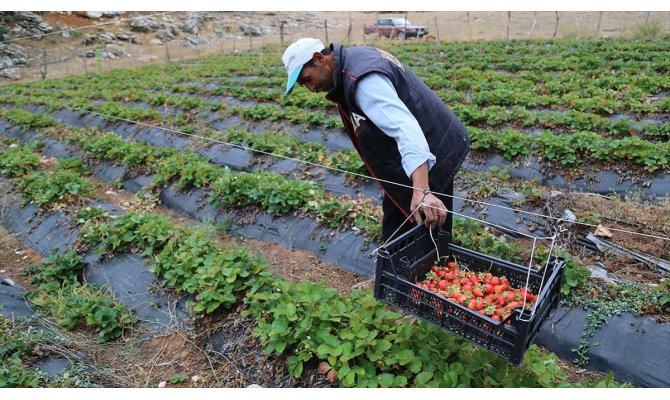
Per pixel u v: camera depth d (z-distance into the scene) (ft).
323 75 12.47
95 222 22.47
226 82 53.36
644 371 13.44
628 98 34.60
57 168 30.76
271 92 44.19
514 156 26.71
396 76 12.09
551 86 38.93
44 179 26.94
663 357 13.44
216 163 31.17
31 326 16.06
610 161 24.70
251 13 121.90
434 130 12.51
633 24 84.07
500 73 46.85
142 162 31.09
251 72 59.93
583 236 18.95
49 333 15.75
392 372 12.55
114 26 102.47
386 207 14.35
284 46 89.56
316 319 13.57
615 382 13.20
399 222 14.34
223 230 23.17
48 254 22.45
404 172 12.66
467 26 102.63
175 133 36.45
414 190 11.21
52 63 89.25
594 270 17.04
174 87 52.54
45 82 68.18
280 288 15.15
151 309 17.11
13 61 86.43
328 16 126.00
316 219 21.77
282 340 13.62
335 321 13.12
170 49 99.66
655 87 37.27
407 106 12.25
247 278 16.20
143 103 48.24
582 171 24.93
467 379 11.57
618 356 13.87
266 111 37.14
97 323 16.30
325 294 14.29
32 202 25.75
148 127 38.81
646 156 23.75
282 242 21.91
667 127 27.58
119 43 97.86
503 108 32.55
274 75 57.77
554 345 14.70
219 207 24.57
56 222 23.91
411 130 11.10
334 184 26.07
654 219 19.80
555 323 14.93
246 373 13.98
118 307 17.02
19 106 51.52
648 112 31.68
